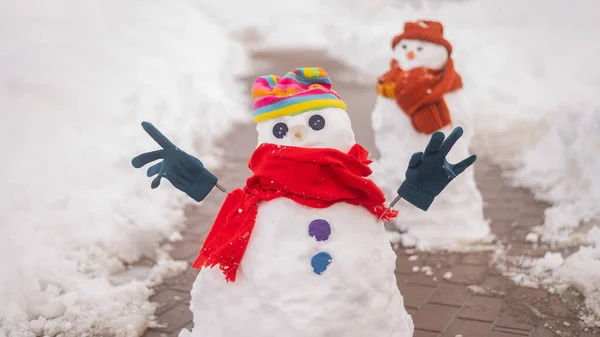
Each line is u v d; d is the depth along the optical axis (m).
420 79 3.69
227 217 2.50
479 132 5.95
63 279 3.30
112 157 4.40
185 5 9.01
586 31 8.38
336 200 2.47
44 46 5.64
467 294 3.28
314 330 2.37
